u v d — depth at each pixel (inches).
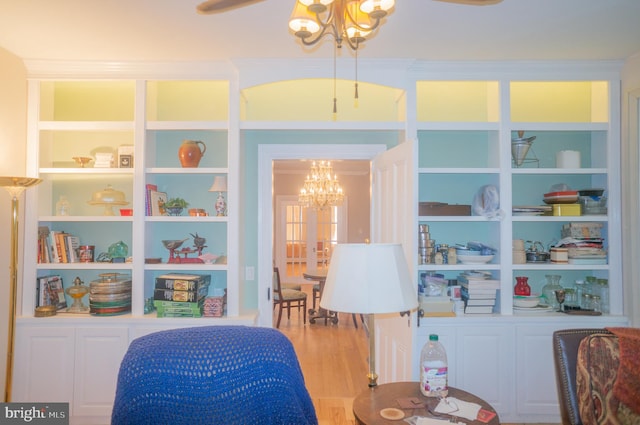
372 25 63.2
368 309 62.2
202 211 124.0
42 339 112.0
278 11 88.4
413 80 120.1
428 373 69.9
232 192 118.8
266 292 134.6
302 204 324.8
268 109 136.8
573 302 124.2
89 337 112.2
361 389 142.0
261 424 45.3
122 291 116.8
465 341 114.3
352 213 355.9
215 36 101.4
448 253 121.5
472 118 134.6
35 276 115.8
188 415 42.9
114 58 114.8
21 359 111.6
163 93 134.5
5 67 110.2
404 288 65.1
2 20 92.5
